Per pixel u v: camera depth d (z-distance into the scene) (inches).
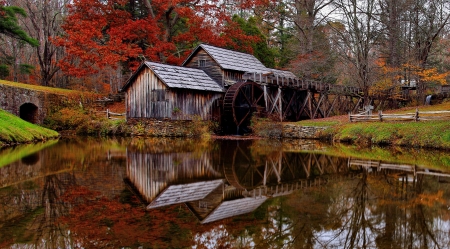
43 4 1405.0
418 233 259.9
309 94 1181.7
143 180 428.1
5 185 392.8
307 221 285.9
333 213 305.3
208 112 1074.1
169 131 995.3
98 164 531.5
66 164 528.7
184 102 1010.7
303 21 1488.7
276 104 1175.6
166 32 1398.9
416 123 783.7
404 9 1148.5
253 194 369.4
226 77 1111.0
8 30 1179.9
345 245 238.1
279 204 331.9
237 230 263.6
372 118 888.3
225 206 324.2
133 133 1047.6
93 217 287.0
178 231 259.3
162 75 976.9
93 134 1085.8
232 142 867.4
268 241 243.3
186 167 516.1
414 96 1378.0
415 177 452.1
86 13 1285.7
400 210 315.9
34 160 560.4
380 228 270.8
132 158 592.4
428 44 1141.7
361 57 1077.8
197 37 1421.0
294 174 475.5
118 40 1200.2
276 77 1085.8
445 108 1005.8
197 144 813.2
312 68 1408.7
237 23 1440.7
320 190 386.6
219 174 470.9
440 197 354.9
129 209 309.7
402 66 1197.1
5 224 270.2
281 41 1889.8
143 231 257.4
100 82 1711.4
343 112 1396.4
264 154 647.1
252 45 1508.4
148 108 1031.6
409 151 685.9
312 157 613.0
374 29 1198.9
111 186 392.8
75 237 245.0
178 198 349.7
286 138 973.2
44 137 895.7
